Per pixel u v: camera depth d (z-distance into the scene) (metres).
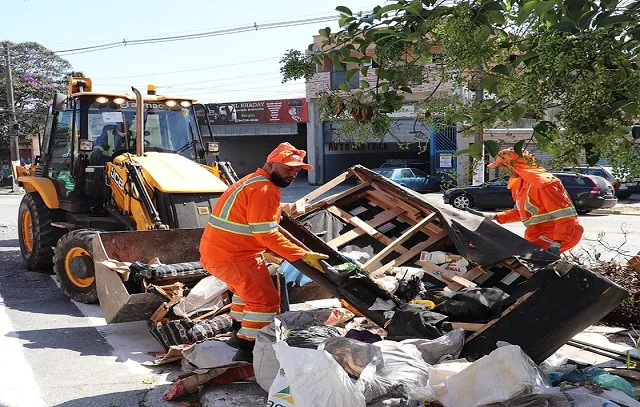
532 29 3.39
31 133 39.59
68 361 5.53
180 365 5.46
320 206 6.25
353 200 6.47
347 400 3.54
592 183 19.08
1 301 7.59
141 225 7.21
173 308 5.79
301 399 3.56
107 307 6.04
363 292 4.74
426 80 4.01
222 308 5.89
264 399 4.36
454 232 5.26
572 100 2.92
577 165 3.40
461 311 4.51
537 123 3.41
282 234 4.94
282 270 6.03
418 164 32.09
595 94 2.93
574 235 6.11
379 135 4.30
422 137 4.28
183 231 6.90
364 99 4.24
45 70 40.16
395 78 4.03
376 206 6.42
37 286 8.43
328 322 5.69
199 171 7.98
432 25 3.47
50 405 4.56
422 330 4.39
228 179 8.52
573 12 2.92
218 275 4.82
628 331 6.12
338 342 4.04
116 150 8.55
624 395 4.00
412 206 6.06
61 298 7.79
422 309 4.52
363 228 5.95
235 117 38.75
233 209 4.68
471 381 3.87
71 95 8.55
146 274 5.92
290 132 37.94
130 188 7.45
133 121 8.67
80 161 8.18
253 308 4.77
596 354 5.32
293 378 3.62
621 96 2.91
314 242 5.23
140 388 4.91
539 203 6.01
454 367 4.07
